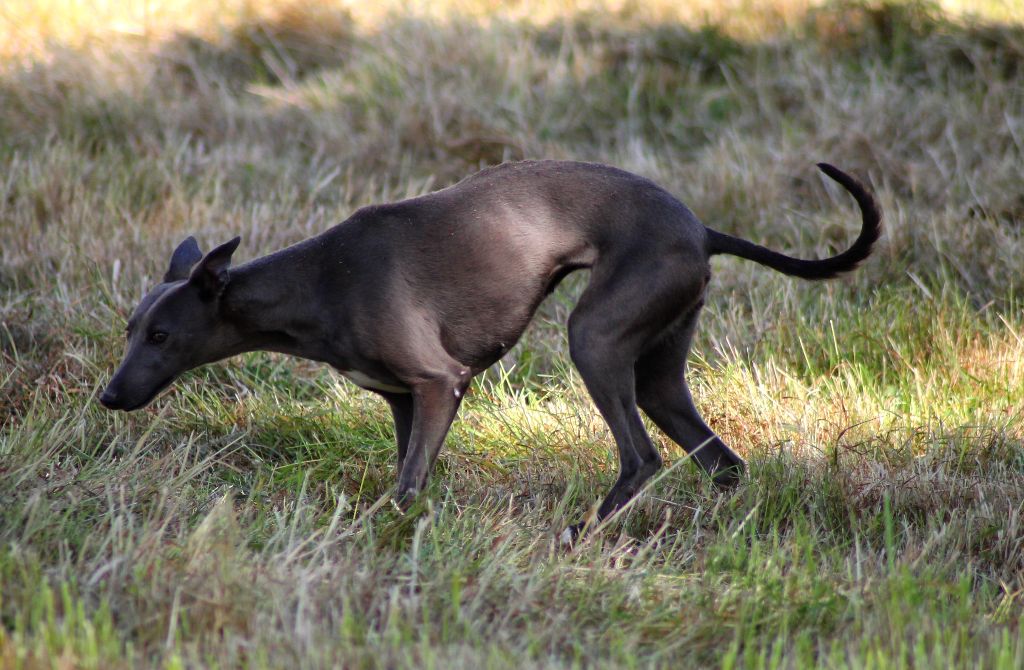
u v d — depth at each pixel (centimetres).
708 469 1261
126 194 1931
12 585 874
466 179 1228
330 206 1995
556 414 1405
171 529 1053
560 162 1223
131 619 853
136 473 1130
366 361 1154
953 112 2180
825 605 943
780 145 2170
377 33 2545
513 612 920
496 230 1167
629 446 1186
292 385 1522
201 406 1434
